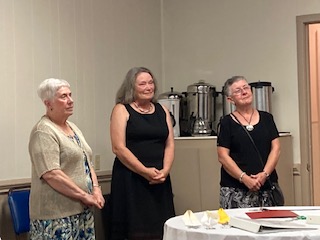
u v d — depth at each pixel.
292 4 4.50
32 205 2.78
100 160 4.12
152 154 3.29
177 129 4.45
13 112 3.30
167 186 3.37
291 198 4.37
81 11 3.95
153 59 4.85
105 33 4.21
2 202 3.18
